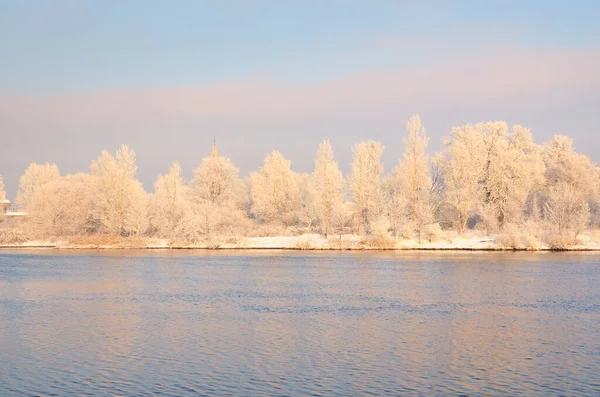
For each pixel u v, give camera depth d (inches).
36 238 4097.0
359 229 3850.9
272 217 4397.1
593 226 3966.5
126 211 3956.7
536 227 3671.3
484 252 3472.0
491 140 3855.8
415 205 3713.1
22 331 1360.7
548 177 4315.9
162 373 1045.8
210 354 1166.3
